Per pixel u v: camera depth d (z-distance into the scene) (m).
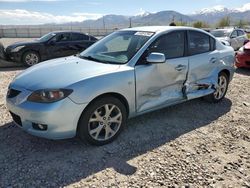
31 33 43.84
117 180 3.18
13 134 4.25
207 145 4.07
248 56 9.44
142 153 3.78
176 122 4.88
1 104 5.61
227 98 6.39
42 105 3.46
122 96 4.02
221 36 15.53
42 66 4.26
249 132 4.57
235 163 3.62
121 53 4.48
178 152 3.83
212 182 3.20
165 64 4.52
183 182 3.17
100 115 3.86
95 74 3.78
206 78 5.42
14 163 3.46
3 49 10.77
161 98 4.60
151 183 3.14
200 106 5.74
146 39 4.52
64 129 3.54
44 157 3.61
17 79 3.99
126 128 4.55
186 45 5.00
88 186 3.07
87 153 3.74
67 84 3.54
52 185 3.07
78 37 11.91
